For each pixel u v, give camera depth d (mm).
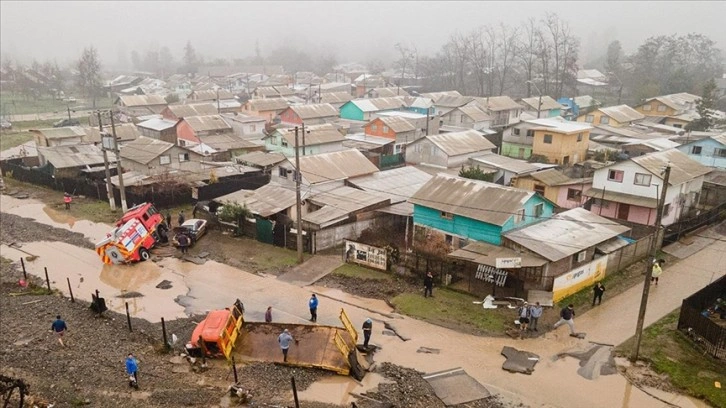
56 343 22797
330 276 30516
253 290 28969
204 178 45938
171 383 19875
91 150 53375
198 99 100188
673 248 33812
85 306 26938
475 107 73812
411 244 34531
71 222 40656
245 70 172125
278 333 23547
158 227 36312
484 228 30031
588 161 53594
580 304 26719
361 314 26141
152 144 50750
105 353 22094
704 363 21281
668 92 99688
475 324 24875
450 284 28812
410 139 63594
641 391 19828
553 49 137875
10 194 48062
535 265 26203
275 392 19469
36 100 122188
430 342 23422
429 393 19625
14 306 26672
